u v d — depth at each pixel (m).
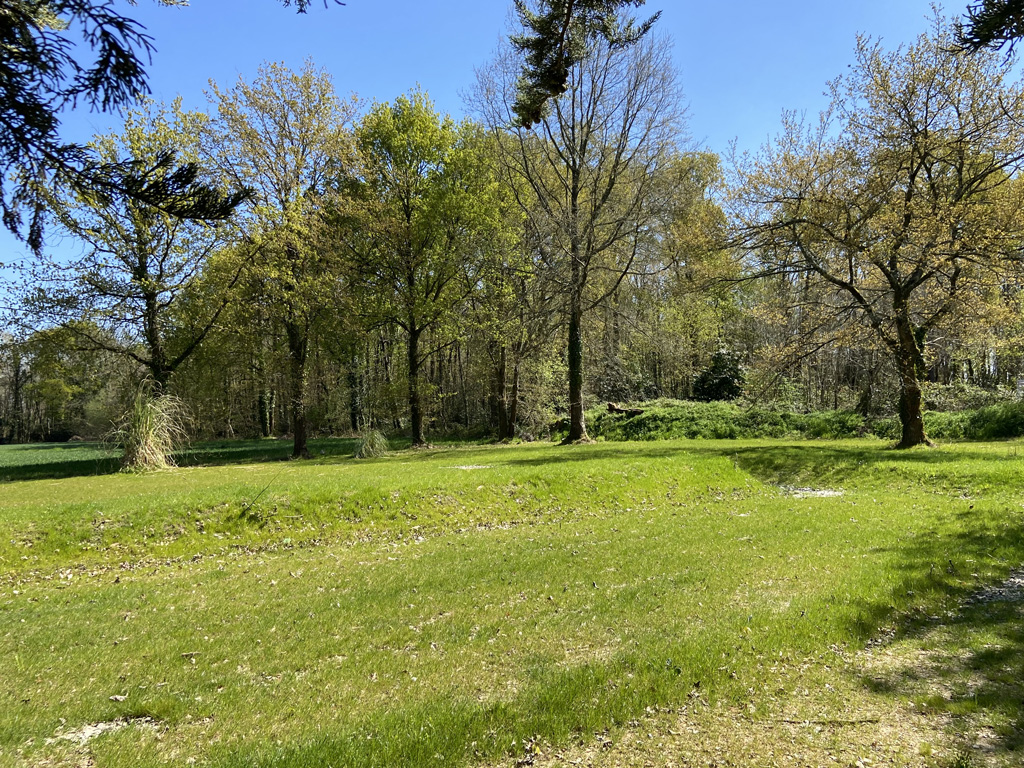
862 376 30.12
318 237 25.97
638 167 24.81
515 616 6.60
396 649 5.75
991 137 16.14
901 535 9.60
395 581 8.17
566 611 6.68
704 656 5.11
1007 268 15.34
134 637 6.32
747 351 37.06
